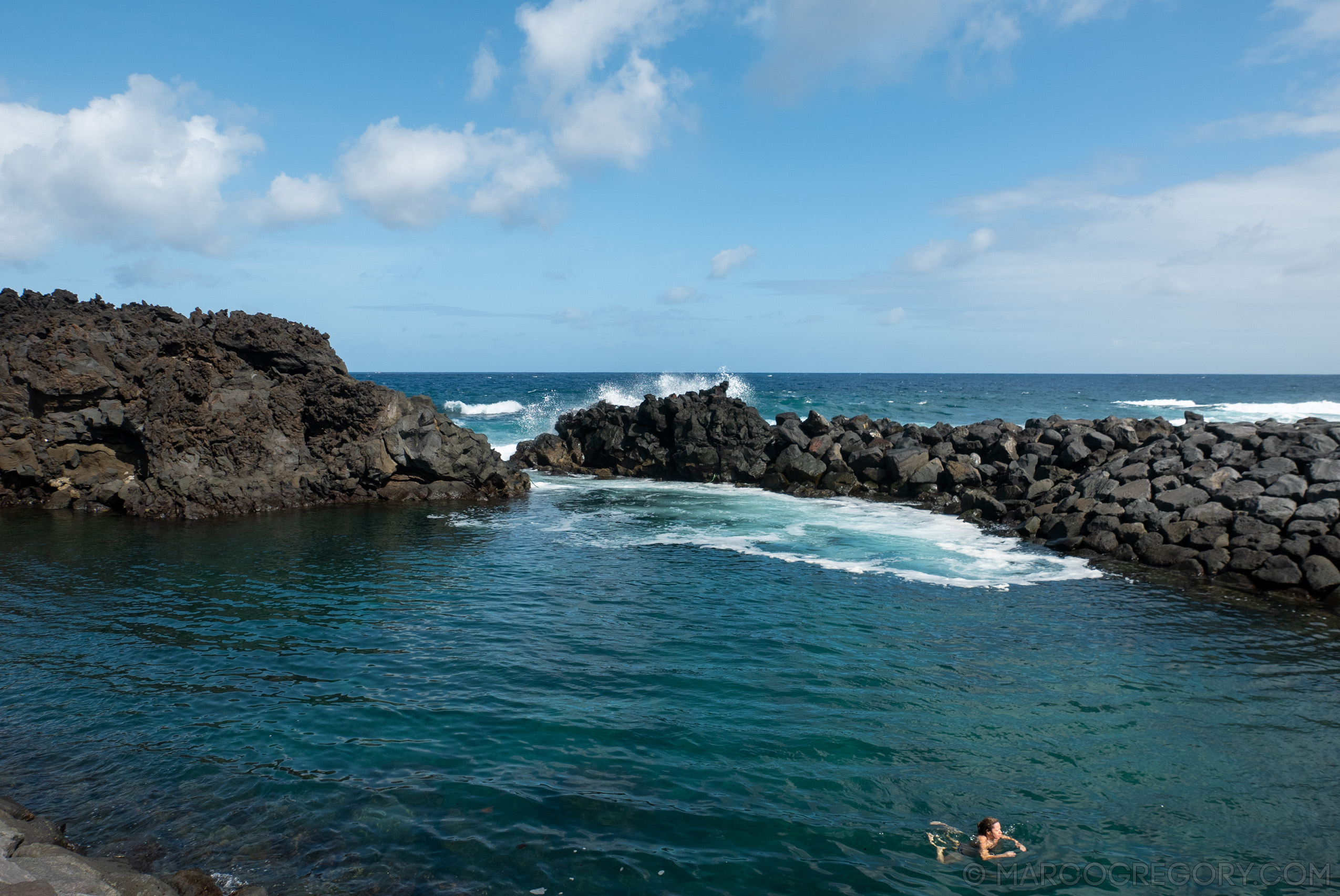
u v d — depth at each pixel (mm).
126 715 10500
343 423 30484
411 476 31547
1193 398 94500
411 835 7750
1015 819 8219
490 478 32281
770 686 11789
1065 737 10211
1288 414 65250
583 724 10352
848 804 8453
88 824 7871
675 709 10867
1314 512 18906
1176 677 12391
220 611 15359
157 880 6535
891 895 6898
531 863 7273
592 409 44031
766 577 18641
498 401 82312
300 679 11859
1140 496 22906
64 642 13375
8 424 25812
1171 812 8438
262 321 29969
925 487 30781
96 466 27266
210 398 27578
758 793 8641
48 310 28859
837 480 33031
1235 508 20547
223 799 8375
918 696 11492
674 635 14227
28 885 6035
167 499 26109
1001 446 31094
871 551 21703
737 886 6988
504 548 21812
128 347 26906
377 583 17750
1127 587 18031
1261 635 14656
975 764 9422
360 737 9930
